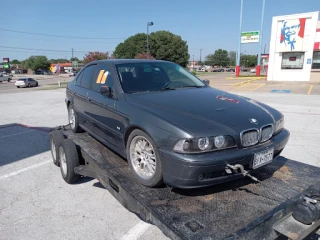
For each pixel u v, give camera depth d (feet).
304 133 21.12
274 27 78.79
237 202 7.80
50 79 173.06
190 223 6.84
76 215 10.15
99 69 13.23
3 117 29.32
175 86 11.95
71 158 12.02
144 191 8.46
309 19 72.95
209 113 8.56
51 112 32.22
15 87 104.83
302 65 77.36
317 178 9.34
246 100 10.67
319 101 38.11
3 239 8.79
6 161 15.71
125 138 9.87
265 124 8.64
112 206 10.77
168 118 8.18
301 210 6.95
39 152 17.26
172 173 7.72
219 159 7.40
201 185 7.59
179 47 189.37
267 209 7.47
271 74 82.58
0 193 11.90
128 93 10.55
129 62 12.59
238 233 6.29
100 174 10.47
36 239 8.79
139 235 8.96
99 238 8.82
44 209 10.57
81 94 14.01
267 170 9.97
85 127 14.10
